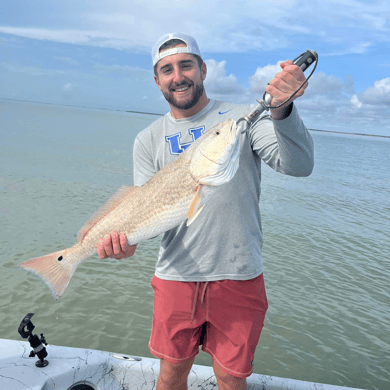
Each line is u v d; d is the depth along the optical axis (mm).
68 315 5855
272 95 1544
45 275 1980
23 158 21203
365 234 12070
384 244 11156
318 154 50500
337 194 19781
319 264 8875
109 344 5238
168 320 2139
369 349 5629
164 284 2156
